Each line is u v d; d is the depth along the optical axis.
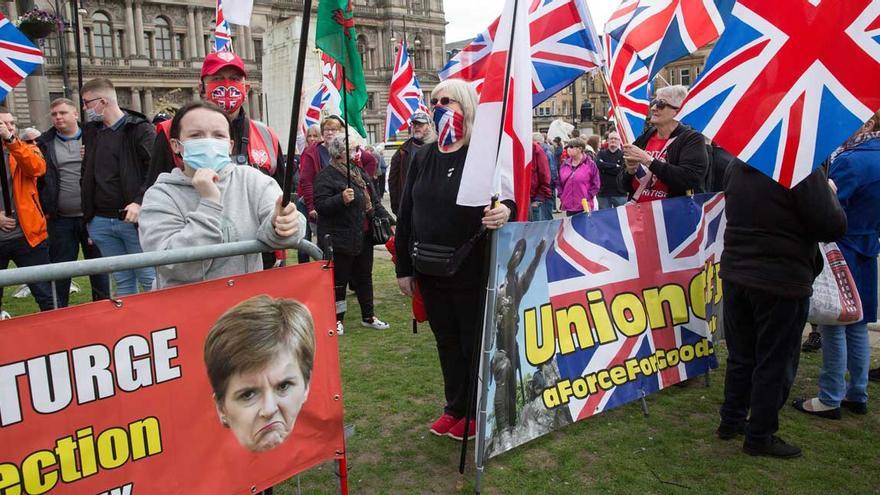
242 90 3.79
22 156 5.29
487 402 3.22
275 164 4.19
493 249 3.12
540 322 3.54
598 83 64.06
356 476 3.46
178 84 56.28
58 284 5.84
